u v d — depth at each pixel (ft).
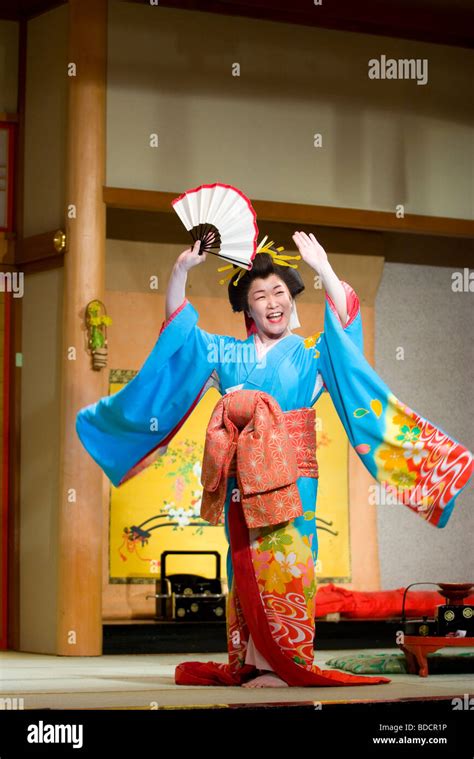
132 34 39.81
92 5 39.11
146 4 40.04
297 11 41.57
